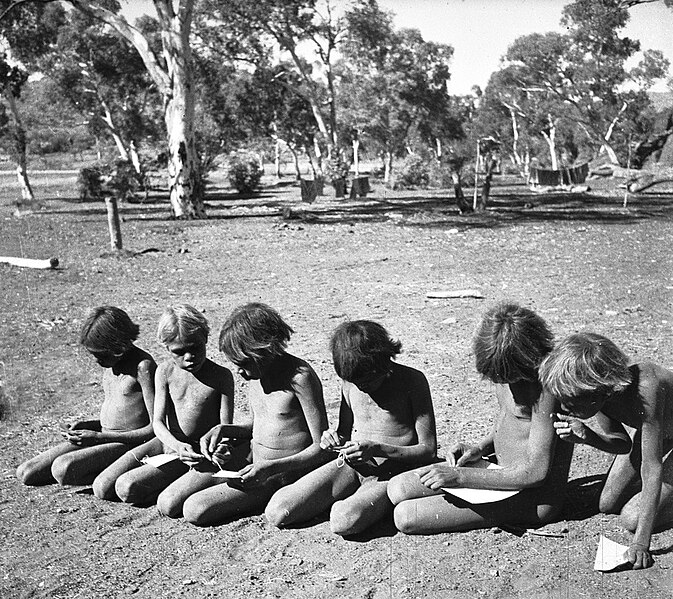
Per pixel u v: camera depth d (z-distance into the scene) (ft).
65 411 23.31
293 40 162.71
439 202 124.57
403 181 195.21
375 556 13.85
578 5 193.16
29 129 214.48
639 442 14.24
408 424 15.42
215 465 16.46
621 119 205.67
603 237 67.87
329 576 13.28
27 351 30.42
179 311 16.34
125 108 192.34
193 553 14.39
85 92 188.44
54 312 37.68
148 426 17.99
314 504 15.28
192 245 65.82
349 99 230.07
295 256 57.77
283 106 176.65
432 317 34.68
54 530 15.52
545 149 281.13
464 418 21.30
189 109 95.04
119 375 18.03
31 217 98.89
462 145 290.35
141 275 49.29
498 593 12.47
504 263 52.24
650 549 13.65
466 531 14.62
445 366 26.61
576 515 15.11
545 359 13.44
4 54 138.72
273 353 15.26
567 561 13.37
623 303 37.09
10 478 18.30
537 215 93.91
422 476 14.15
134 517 16.06
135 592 13.09
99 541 15.01
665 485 14.12
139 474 16.55
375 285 43.98
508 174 317.63
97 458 17.69
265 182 255.91
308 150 198.39
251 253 59.98
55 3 171.53
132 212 110.32
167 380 17.10
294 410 15.79
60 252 61.26
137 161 193.26
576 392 12.85
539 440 14.14
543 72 214.90
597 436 13.94
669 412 13.70
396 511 14.52
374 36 163.73
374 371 14.55
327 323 33.94
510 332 13.93
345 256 57.41
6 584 13.48
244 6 150.61
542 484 14.35
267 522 15.48
